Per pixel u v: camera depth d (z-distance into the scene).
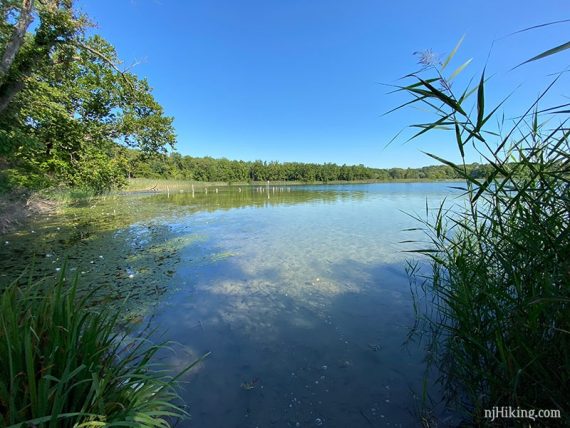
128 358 1.92
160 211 14.32
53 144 12.30
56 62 11.00
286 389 2.38
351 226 9.98
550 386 1.62
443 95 1.56
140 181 44.38
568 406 1.57
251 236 8.41
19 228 9.14
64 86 12.55
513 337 1.87
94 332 1.75
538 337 1.74
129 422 1.36
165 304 3.95
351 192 31.17
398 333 3.22
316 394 2.32
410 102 1.80
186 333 3.24
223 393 2.33
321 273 5.27
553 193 1.61
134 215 12.63
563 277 1.56
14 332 1.48
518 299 1.80
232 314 3.70
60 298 1.85
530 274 1.81
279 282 4.83
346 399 2.26
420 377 2.50
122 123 13.77
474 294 2.34
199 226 10.04
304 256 6.37
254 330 3.31
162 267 5.49
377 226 9.93
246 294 4.34
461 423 1.97
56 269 5.15
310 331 3.29
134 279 4.80
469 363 2.19
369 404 2.21
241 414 2.12
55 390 1.34
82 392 1.50
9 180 10.75
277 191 37.00
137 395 1.68
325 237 8.27
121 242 7.41
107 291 4.28
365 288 4.54
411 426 1.99
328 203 18.58
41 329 1.66
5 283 4.29
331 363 2.71
